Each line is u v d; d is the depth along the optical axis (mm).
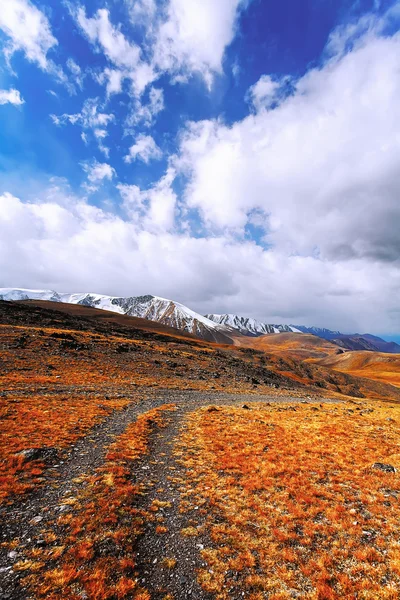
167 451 22734
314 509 15195
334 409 44750
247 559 11438
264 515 14586
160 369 73812
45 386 40938
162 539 12289
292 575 10750
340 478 18750
